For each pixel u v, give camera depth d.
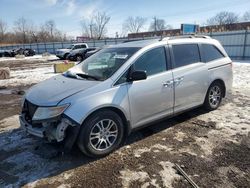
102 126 3.56
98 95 3.47
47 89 3.77
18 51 39.31
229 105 6.03
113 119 3.63
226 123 4.84
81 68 4.45
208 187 2.90
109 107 3.56
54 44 47.53
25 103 3.80
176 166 3.35
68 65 14.86
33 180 3.15
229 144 3.96
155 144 4.01
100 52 4.69
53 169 3.37
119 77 3.72
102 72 3.95
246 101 6.41
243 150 3.75
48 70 16.16
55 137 3.34
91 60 4.55
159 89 4.12
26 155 3.76
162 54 4.33
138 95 3.85
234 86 8.43
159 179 3.08
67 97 3.37
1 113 6.05
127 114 3.76
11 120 5.46
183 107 4.68
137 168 3.34
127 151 3.80
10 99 7.64
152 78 4.05
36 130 3.47
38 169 3.38
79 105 3.31
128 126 3.85
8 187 3.02
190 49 4.85
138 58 3.98
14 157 3.72
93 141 3.53
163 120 4.55
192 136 4.29
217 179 3.05
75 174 3.24
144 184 3.00
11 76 13.36
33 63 23.77
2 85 10.45
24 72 15.28
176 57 4.53
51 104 3.32
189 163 3.42
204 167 3.31
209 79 5.14
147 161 3.50
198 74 4.84
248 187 2.89
